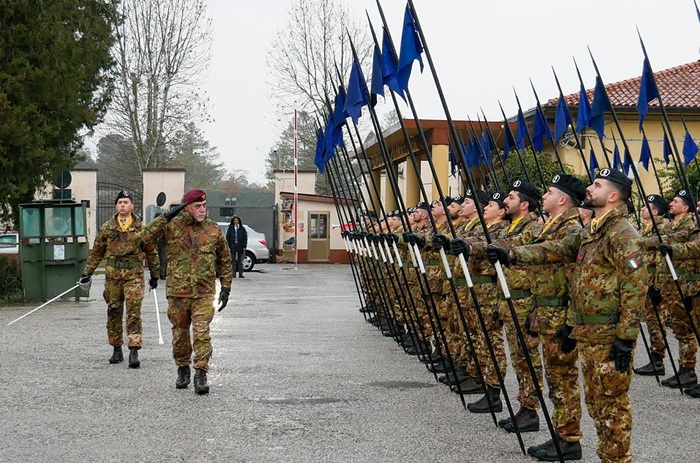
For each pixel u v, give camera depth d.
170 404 7.89
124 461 6.06
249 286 23.34
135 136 40.38
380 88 7.74
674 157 10.67
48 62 18.73
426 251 9.93
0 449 6.36
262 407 7.78
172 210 8.54
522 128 11.12
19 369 9.67
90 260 9.98
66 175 20.22
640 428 7.08
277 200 39.25
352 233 13.96
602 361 5.47
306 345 11.75
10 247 33.50
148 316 15.38
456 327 8.91
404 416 7.47
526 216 7.39
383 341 12.20
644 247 5.39
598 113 8.98
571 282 5.81
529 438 6.75
